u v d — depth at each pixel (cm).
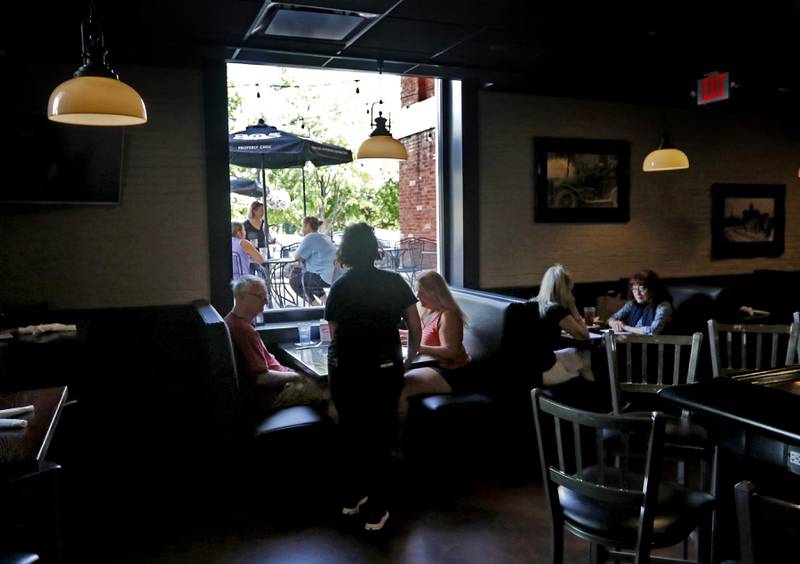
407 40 389
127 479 356
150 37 363
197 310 379
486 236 516
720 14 348
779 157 648
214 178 421
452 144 514
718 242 619
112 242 404
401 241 541
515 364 366
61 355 318
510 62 443
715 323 289
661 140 509
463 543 278
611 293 541
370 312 279
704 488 248
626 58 437
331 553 271
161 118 410
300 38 378
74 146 379
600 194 560
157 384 415
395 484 343
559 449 197
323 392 353
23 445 176
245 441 320
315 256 490
